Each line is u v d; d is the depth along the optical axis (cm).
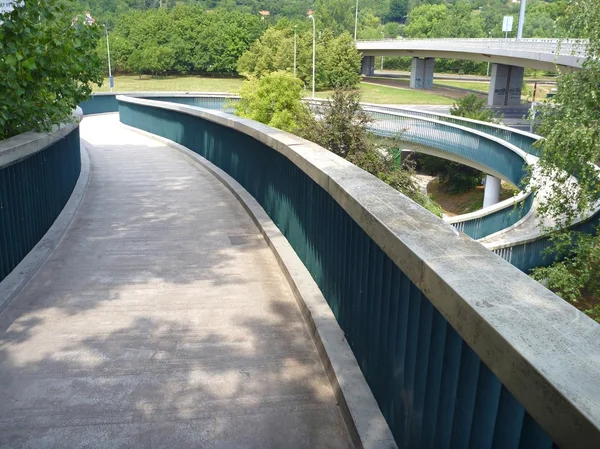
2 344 370
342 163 392
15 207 513
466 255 195
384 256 259
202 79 10075
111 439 273
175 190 887
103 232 645
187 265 526
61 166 742
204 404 301
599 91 1152
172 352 358
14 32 522
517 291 161
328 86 8556
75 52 613
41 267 523
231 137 910
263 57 8819
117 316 413
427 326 205
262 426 283
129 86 8900
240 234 628
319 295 410
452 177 3844
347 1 14725
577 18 1202
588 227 1323
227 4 17425
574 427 107
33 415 293
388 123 3086
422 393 211
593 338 132
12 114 559
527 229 1462
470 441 169
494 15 14438
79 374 332
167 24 10312
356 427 258
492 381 157
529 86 8369
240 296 449
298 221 499
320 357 348
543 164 1249
